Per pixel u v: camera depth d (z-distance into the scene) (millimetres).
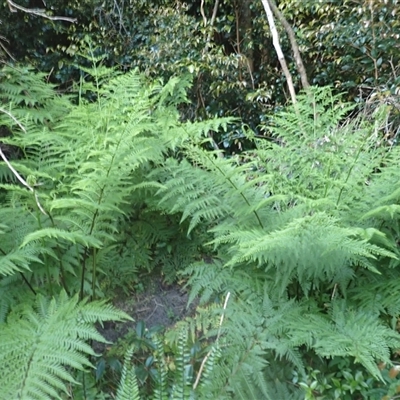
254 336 2152
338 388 2088
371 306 2293
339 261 2217
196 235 2990
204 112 4812
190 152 2684
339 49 4773
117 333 2533
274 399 2061
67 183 2787
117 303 2701
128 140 2342
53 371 1811
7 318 2129
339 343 2039
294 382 2139
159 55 4711
